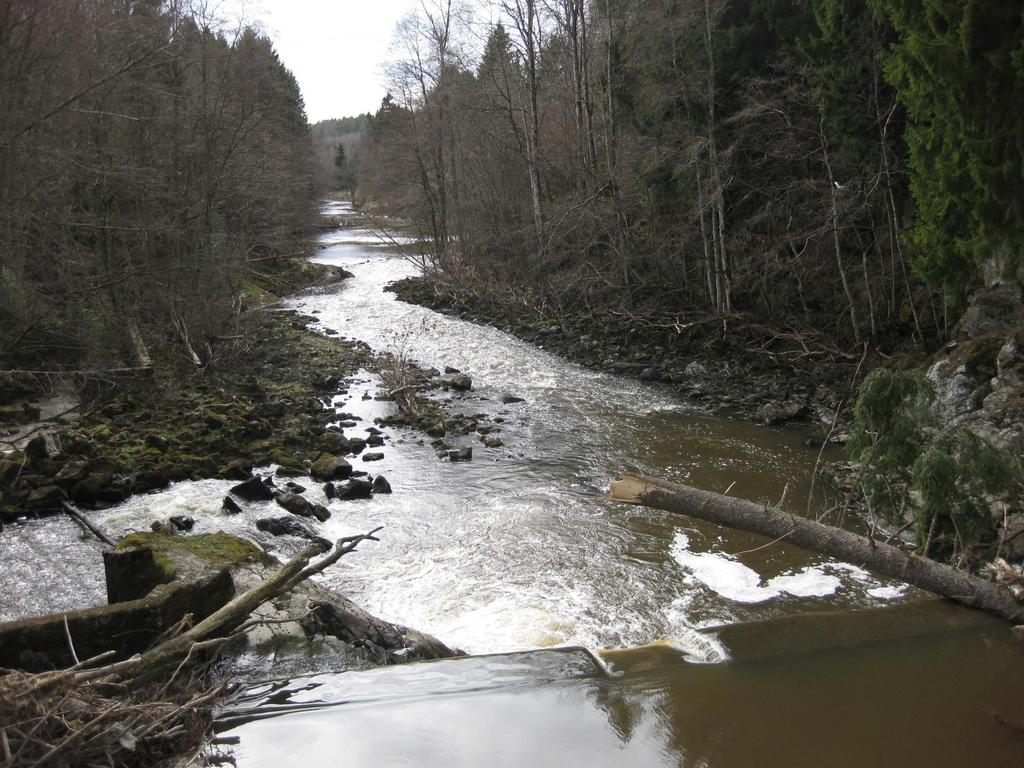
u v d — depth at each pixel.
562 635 7.44
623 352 20.48
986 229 12.32
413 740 5.16
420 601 8.16
